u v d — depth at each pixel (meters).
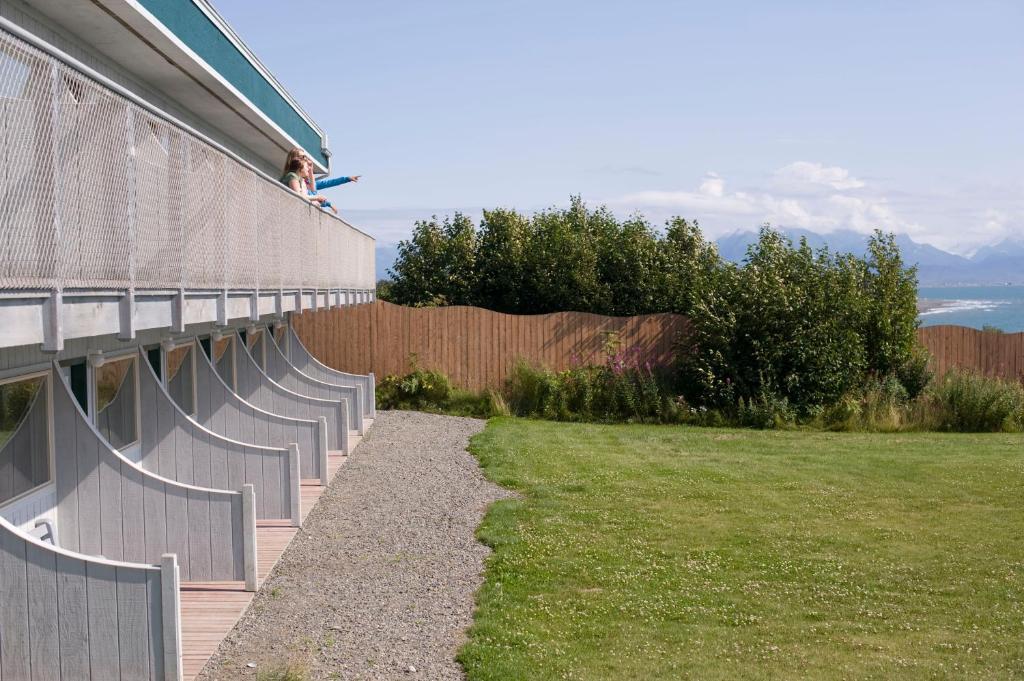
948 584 9.12
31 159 4.96
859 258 22.14
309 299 13.27
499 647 7.25
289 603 8.18
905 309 21.58
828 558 9.94
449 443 16.78
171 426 10.12
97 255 5.77
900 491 13.31
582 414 20.80
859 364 20.88
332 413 15.05
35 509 7.43
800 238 21.98
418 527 10.94
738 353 21.02
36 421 7.56
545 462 14.99
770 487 13.48
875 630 7.88
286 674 6.57
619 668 6.95
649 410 20.80
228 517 8.10
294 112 17.70
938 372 23.16
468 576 9.16
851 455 16.25
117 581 5.97
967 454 16.44
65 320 5.38
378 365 22.36
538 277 26.47
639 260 26.02
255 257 9.90
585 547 10.16
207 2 11.37
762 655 7.28
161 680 6.02
